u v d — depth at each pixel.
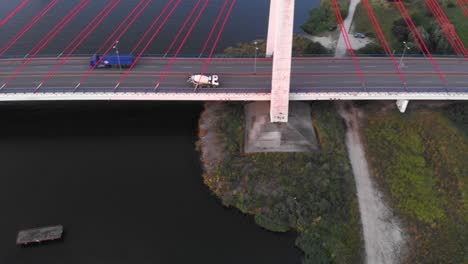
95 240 54.25
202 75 69.50
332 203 57.69
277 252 53.53
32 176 62.66
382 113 73.38
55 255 52.28
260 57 81.62
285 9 55.22
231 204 58.81
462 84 72.00
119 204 59.06
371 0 117.88
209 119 72.19
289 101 73.88
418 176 62.09
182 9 115.25
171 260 52.34
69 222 56.25
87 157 66.25
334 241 53.75
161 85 69.50
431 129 69.62
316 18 106.94
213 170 63.47
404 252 53.00
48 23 105.62
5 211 57.25
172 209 58.62
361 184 61.69
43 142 68.50
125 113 75.06
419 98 69.19
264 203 58.12
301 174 61.75
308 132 69.06
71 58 77.88
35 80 69.88
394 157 65.25
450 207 57.81
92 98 65.94
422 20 104.31
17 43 96.44
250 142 67.19
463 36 98.19
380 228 55.72
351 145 68.25
